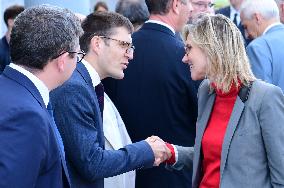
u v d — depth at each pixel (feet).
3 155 12.31
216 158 16.98
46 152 13.01
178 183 22.75
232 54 16.58
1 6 43.93
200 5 28.19
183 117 22.58
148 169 22.86
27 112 12.71
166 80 22.31
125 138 20.99
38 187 13.16
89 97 16.39
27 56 13.64
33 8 14.03
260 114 16.17
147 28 23.12
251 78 16.78
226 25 16.83
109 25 18.11
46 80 13.97
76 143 15.96
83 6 41.52
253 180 16.20
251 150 16.22
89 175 16.30
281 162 15.97
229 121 16.57
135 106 22.84
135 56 22.81
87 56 18.02
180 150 19.10
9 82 13.42
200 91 17.92
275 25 27.30
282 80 26.12
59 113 15.89
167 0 22.75
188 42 17.20
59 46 13.82
